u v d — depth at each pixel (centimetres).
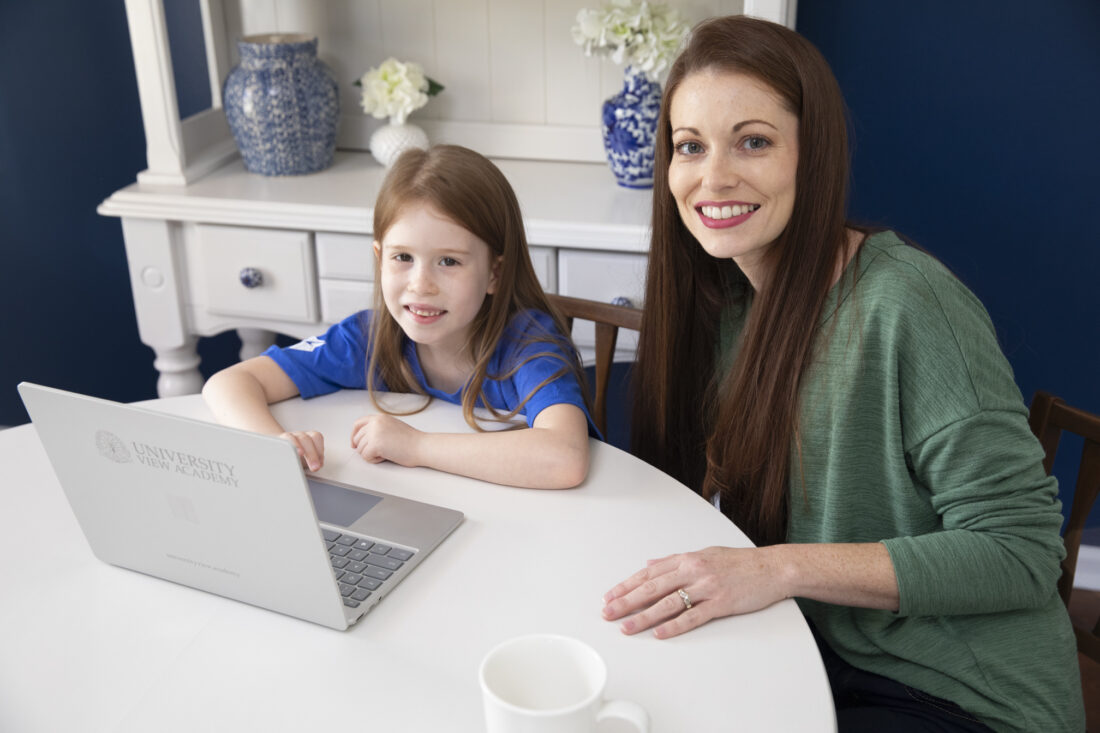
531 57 231
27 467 123
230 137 247
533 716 70
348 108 245
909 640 112
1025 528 106
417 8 233
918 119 211
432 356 143
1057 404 128
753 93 108
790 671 88
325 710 84
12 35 242
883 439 113
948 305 108
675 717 83
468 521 110
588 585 99
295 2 239
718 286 130
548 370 133
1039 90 203
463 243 129
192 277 220
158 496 94
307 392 139
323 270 211
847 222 120
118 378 274
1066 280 214
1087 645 132
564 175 228
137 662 90
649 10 200
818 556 102
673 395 134
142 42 209
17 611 96
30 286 267
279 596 94
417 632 93
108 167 252
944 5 202
